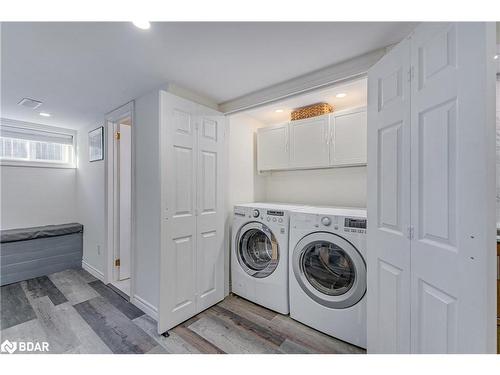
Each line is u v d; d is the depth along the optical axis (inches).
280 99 75.1
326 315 67.4
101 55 57.2
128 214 110.0
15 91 79.1
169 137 69.2
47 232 113.6
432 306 36.2
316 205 100.9
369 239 53.1
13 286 100.9
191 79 70.5
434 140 36.0
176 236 71.4
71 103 90.0
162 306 67.4
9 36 48.9
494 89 28.9
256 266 87.7
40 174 122.6
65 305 84.6
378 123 50.2
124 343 63.8
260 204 100.3
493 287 28.5
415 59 40.0
